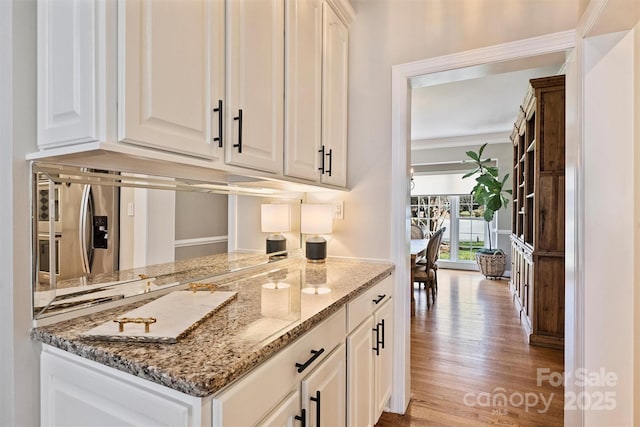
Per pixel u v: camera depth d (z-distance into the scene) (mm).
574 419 1594
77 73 876
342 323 1372
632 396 1396
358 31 2193
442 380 2402
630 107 1396
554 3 1684
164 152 977
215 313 1124
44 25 962
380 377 1799
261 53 1371
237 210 1775
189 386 688
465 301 4477
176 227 1436
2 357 938
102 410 844
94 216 1128
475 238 6820
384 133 2109
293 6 1593
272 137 1441
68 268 1052
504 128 5777
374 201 2139
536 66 1862
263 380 866
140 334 889
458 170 6805
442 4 1963
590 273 1451
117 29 866
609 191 1424
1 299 940
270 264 1977
